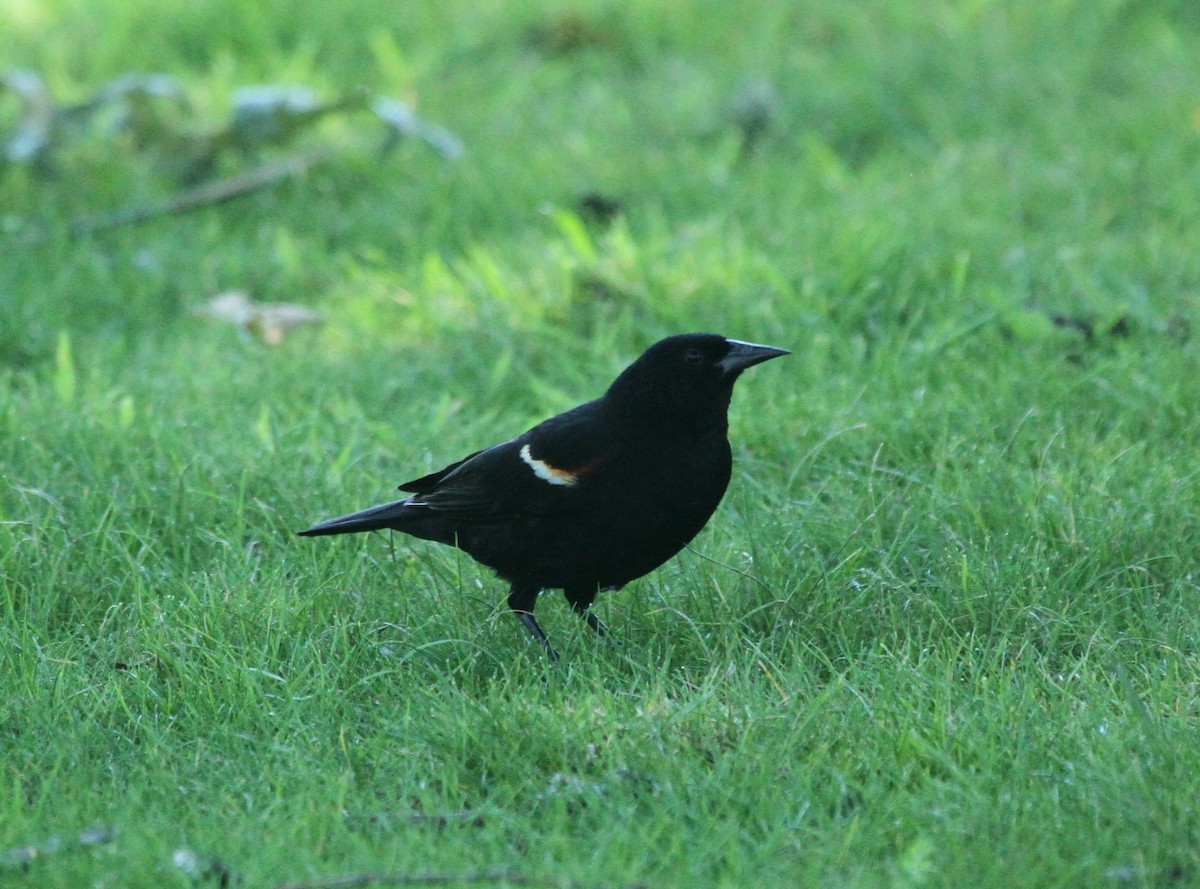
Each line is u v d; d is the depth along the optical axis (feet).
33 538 30.50
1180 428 34.60
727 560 29.89
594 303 43.06
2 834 21.26
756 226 47.70
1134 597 28.45
